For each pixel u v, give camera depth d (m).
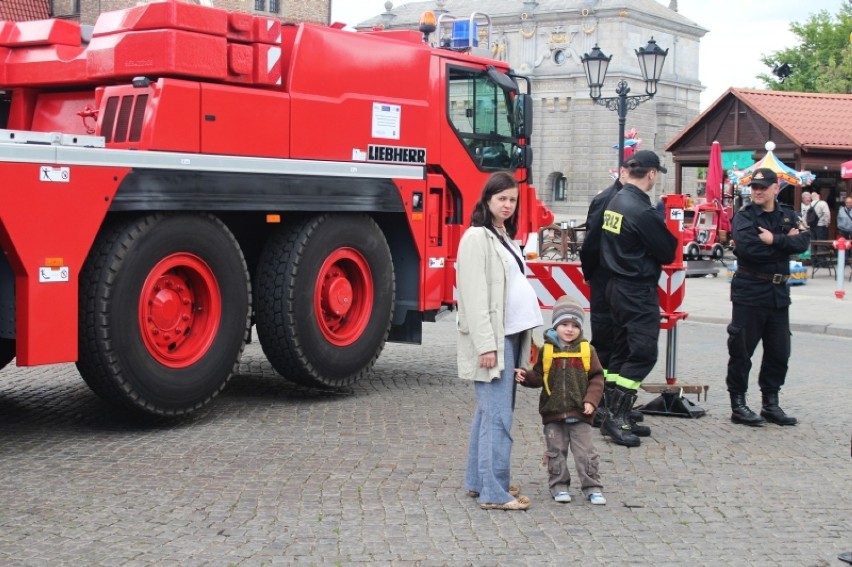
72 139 7.96
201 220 8.87
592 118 83.62
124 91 8.73
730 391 9.50
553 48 84.81
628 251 8.48
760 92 33.88
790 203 31.86
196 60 8.73
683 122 87.50
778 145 32.34
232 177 8.95
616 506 6.81
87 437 8.42
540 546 5.98
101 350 8.25
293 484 7.11
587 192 84.19
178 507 6.56
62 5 35.31
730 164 34.53
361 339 10.36
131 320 8.40
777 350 9.39
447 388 10.77
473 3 90.25
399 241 11.07
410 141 10.80
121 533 6.06
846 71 60.59
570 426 6.89
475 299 6.44
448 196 11.47
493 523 6.38
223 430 8.70
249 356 12.61
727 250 32.19
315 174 9.68
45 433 8.54
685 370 12.48
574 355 6.85
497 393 6.59
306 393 10.38
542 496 7.00
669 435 8.91
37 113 9.87
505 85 11.77
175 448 8.07
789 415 9.89
